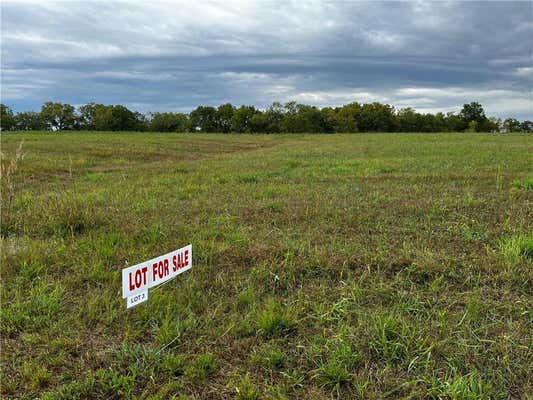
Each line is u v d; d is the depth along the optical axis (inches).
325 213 246.5
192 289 149.3
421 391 101.2
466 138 1266.0
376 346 116.0
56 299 140.0
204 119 3425.2
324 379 105.3
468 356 112.5
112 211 251.3
